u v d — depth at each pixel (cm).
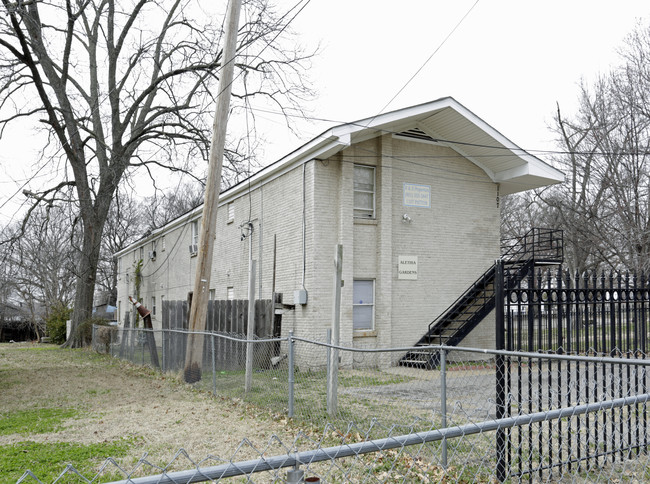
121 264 4250
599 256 2470
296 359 1584
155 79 2525
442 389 565
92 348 2309
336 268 826
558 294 587
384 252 1681
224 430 762
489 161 1861
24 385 1255
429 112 1648
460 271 1820
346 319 1605
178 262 2817
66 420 853
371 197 1722
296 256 1698
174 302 1884
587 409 340
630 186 2242
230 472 224
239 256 2141
